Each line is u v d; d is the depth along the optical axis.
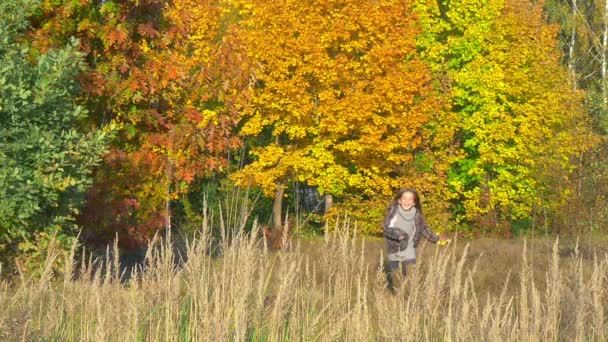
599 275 7.29
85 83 15.89
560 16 46.41
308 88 33.41
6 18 14.04
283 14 31.66
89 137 14.29
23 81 13.36
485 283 16.86
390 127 34.72
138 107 17.36
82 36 16.23
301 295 6.98
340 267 6.85
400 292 7.05
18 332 6.10
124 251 16.58
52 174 13.42
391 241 12.51
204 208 6.73
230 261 6.39
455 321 6.85
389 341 6.75
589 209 25.22
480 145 37.53
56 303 6.86
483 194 37.31
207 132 17.84
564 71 38.09
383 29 32.56
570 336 7.12
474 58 38.00
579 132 34.00
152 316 6.68
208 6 28.44
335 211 34.03
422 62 34.62
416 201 12.69
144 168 16.91
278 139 34.53
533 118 36.78
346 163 36.06
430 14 37.28
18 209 13.29
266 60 31.72
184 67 17.62
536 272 17.17
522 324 6.82
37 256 13.70
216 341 5.86
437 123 36.97
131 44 16.58
